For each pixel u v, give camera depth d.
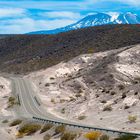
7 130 55.38
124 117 47.94
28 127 51.22
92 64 121.69
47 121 53.66
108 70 100.69
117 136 34.97
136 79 95.31
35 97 90.56
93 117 53.44
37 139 45.38
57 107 74.50
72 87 98.50
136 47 113.69
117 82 93.44
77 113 60.66
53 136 43.94
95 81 97.19
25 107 77.25
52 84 110.06
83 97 78.44
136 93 57.19
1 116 68.94
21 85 116.00
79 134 39.72
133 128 40.91
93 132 38.06
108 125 45.66
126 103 55.28
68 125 46.66
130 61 105.38
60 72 123.44
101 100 63.56
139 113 48.16
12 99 87.75
